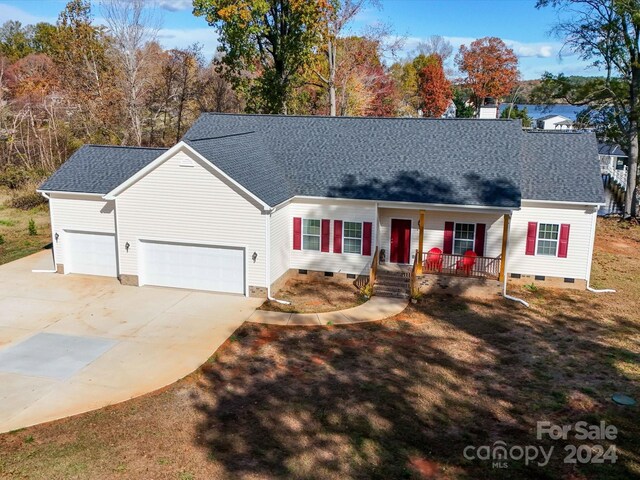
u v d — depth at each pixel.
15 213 35.91
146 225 21.39
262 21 37.91
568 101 39.84
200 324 18.38
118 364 15.47
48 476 10.55
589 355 16.58
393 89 68.56
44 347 16.50
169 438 11.95
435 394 14.15
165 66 53.84
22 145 45.56
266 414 13.03
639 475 10.92
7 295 20.94
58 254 23.56
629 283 23.78
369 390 14.28
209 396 13.85
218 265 21.20
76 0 47.00
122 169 23.88
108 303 20.20
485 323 19.05
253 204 20.03
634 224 35.44
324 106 53.31
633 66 34.94
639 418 13.07
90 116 47.78
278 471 10.85
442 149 24.14
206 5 36.62
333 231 22.58
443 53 102.62
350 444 11.86
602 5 35.09
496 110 30.11
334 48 45.28
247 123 27.70
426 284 21.84
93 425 12.42
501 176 22.25
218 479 10.55
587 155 24.23
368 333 18.06
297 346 16.95
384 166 23.59
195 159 20.12
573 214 22.05
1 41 91.56
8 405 13.22
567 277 22.75
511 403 13.73
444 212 22.50
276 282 21.61
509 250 22.97
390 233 23.30
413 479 10.71
